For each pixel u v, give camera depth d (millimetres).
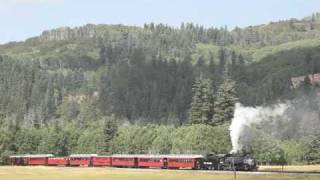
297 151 170750
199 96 179250
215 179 91500
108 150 199125
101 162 151000
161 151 180750
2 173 127000
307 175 90562
